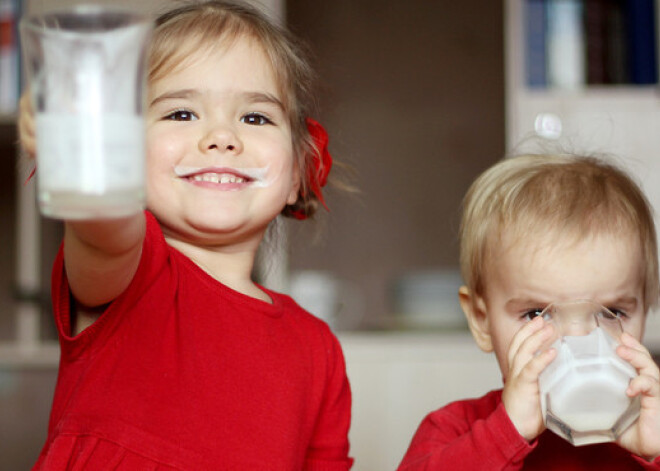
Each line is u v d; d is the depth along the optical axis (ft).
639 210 3.46
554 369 2.81
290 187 3.35
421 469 3.19
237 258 3.28
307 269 8.79
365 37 8.92
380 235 8.89
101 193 1.77
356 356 6.88
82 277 2.48
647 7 7.24
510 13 7.07
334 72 8.80
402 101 8.87
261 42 3.32
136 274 2.80
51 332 7.41
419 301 7.64
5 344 7.35
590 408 2.74
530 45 7.23
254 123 3.24
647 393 2.79
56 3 7.18
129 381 2.83
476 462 2.99
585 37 7.26
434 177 8.84
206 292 3.10
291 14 8.91
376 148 8.87
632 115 6.98
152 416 2.83
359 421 6.82
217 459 2.91
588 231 3.27
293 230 6.24
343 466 3.54
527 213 3.34
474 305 3.59
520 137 6.99
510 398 2.94
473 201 3.64
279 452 3.04
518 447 2.91
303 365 3.30
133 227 2.25
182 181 3.05
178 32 3.21
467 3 8.84
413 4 8.87
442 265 8.84
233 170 3.06
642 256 3.40
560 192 3.41
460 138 8.84
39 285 7.40
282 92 3.34
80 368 2.83
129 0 6.75
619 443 2.88
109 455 2.75
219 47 3.21
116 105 1.80
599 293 3.24
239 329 3.11
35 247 7.29
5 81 7.21
